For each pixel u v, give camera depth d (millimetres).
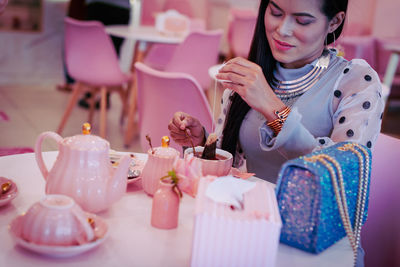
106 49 3541
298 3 1224
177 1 6141
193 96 2137
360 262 1098
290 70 1396
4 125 3902
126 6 5000
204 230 855
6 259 867
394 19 6336
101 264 878
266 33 1341
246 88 1214
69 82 5402
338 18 1313
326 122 1369
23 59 5582
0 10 1725
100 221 967
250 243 865
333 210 1001
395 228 1469
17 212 1046
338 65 1381
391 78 4625
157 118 2283
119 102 5090
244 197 943
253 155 1478
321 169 963
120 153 1425
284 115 1212
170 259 918
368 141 1246
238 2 7258
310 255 989
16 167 1293
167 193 1016
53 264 864
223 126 1572
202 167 1124
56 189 995
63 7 5609
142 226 1029
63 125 3777
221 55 7418
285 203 993
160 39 3879
